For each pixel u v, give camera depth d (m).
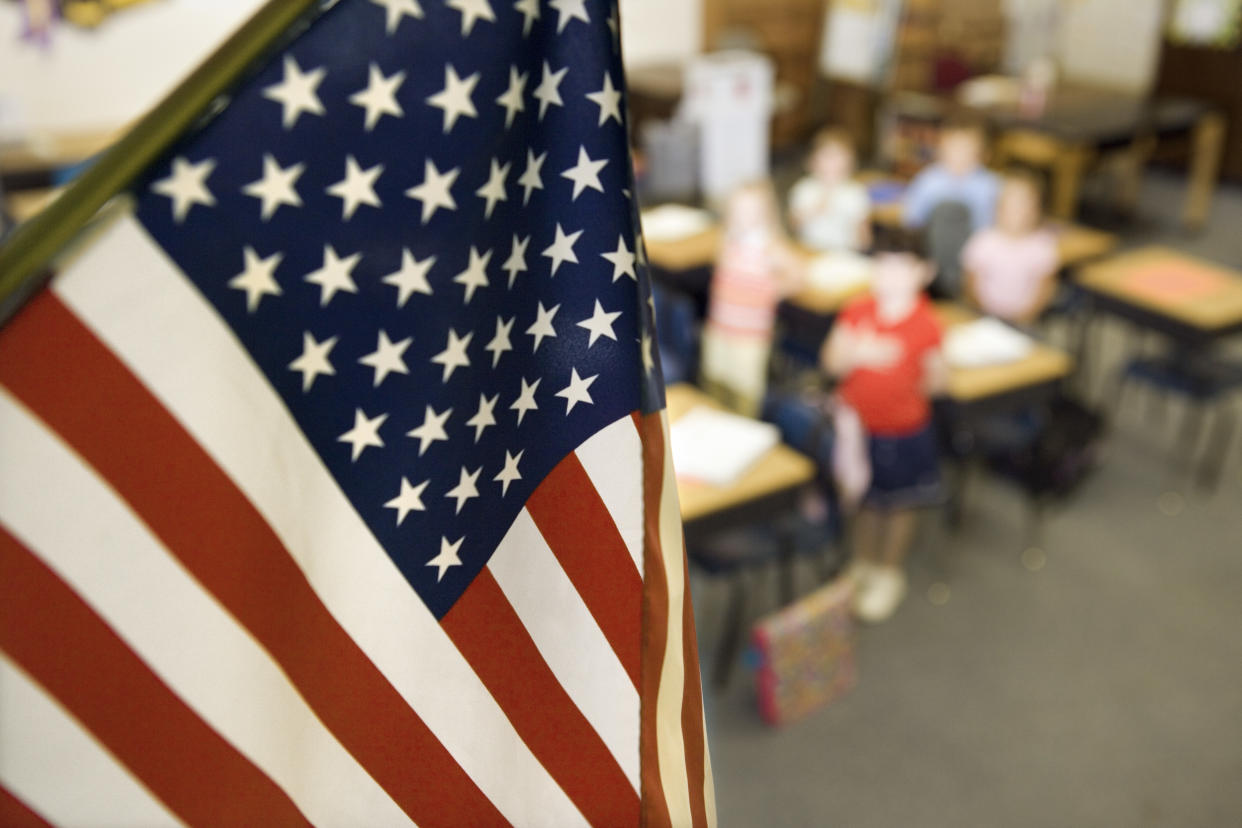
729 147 9.37
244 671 0.86
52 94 7.44
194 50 7.82
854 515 4.59
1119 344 6.87
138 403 0.78
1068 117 8.80
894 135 9.56
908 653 4.35
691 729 1.08
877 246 6.51
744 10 10.67
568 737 1.03
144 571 0.81
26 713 0.79
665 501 1.03
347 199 0.82
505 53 0.86
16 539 0.77
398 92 0.82
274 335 0.82
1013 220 5.52
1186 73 10.38
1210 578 4.82
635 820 1.06
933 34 10.59
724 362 5.07
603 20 0.89
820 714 4.04
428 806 0.98
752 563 4.01
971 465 5.43
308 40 0.79
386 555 0.92
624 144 0.92
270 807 0.89
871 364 4.14
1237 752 3.86
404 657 0.95
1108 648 4.38
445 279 0.88
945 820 3.58
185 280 0.78
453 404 0.91
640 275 0.97
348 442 0.88
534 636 1.00
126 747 0.83
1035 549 5.01
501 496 0.97
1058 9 11.30
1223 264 8.38
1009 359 4.77
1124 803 3.64
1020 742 3.91
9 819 0.80
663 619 1.04
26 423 0.75
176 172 0.76
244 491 0.83
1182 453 5.80
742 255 4.98
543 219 0.92
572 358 0.97
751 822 3.57
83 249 0.75
